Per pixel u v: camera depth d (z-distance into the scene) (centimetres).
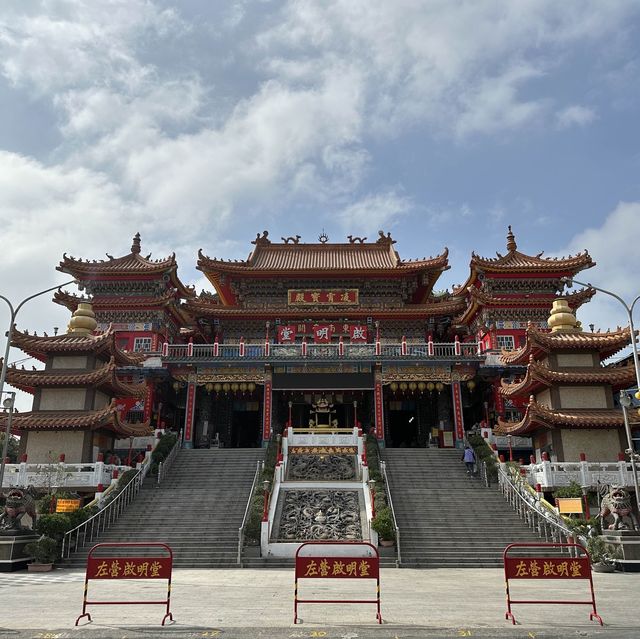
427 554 2525
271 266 6038
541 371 3356
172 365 4794
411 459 3869
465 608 1398
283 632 1106
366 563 1245
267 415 4647
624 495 2391
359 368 4744
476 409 5362
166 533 2767
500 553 2538
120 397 3925
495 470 3469
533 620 1235
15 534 2333
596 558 2242
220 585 1881
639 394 2644
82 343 3500
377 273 5719
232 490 3350
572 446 3319
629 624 1188
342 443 3866
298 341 5569
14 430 3584
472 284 5475
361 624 1188
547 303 5100
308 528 2756
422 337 5650
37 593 1705
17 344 3478
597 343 3406
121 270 5253
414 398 5491
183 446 4569
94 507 2850
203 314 5547
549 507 2761
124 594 1680
